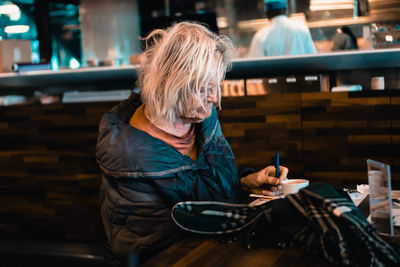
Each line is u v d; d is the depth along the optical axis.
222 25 5.25
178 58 1.17
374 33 3.58
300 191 0.95
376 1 3.87
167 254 0.90
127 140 1.26
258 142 3.16
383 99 2.92
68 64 5.86
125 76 3.97
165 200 1.29
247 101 3.16
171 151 1.32
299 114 3.08
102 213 1.29
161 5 5.63
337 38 4.21
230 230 0.97
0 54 3.99
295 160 3.11
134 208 1.23
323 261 0.82
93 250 3.19
